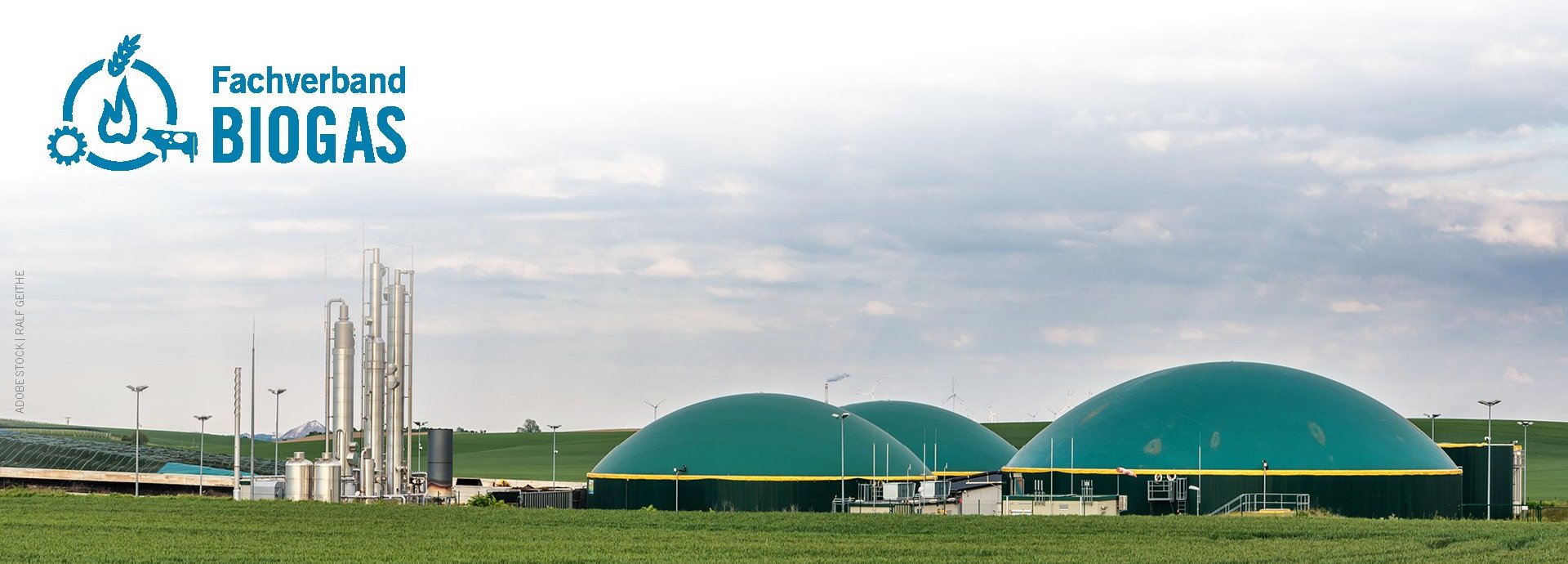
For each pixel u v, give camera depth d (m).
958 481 95.69
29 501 72.81
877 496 84.56
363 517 66.75
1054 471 82.19
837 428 90.31
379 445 83.62
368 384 83.62
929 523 66.81
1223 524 66.31
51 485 100.50
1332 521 68.19
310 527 62.06
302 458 80.69
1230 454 79.00
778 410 91.62
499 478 164.88
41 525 61.69
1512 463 88.31
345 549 53.97
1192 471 78.81
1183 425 81.31
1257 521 67.50
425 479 89.06
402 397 85.31
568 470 182.38
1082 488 80.94
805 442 87.38
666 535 60.22
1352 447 79.50
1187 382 85.75
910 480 87.50
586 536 59.78
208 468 118.88
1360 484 77.81
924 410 121.19
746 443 86.88
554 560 51.25
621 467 87.69
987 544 58.09
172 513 67.31
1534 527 64.19
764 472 84.62
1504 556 51.84
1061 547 56.47
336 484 80.06
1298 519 69.19
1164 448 80.25
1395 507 78.12
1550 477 151.38
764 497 84.12
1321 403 82.94
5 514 66.19
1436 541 58.16
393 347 85.19
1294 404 82.44
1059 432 85.25
